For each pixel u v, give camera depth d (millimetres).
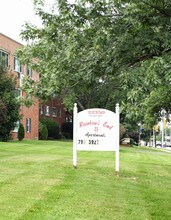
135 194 8906
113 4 10344
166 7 9586
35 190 8422
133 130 62062
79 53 11125
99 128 12109
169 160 22312
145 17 9836
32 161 13805
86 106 45000
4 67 30688
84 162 14664
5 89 30031
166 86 9445
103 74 11109
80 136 12203
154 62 8656
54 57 11406
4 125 30797
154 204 8000
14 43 36625
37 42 13281
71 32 10836
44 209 6922
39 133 44000
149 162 18766
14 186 8758
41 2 11242
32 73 38281
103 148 12078
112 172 12266
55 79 11141
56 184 9258
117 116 12062
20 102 12602
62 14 10656
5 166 12055
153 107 17781
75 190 8727
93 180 10305
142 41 10172
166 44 9719
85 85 11570
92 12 10406
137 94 9039
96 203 7691
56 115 55094
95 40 10312
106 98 43562
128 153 26641
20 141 33031
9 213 6574
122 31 10391
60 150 22719
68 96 12727
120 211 7234
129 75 9297
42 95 11773
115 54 10570
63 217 6535
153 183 10812
